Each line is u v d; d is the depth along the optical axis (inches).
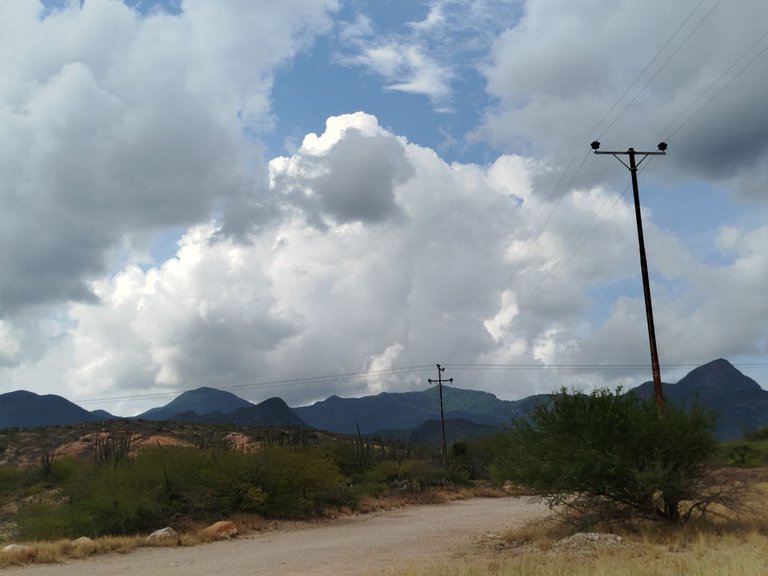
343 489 1775.3
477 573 593.9
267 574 728.3
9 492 1867.6
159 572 765.9
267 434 2878.9
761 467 2057.1
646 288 1025.5
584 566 597.6
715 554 628.7
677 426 848.9
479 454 3181.6
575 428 890.1
